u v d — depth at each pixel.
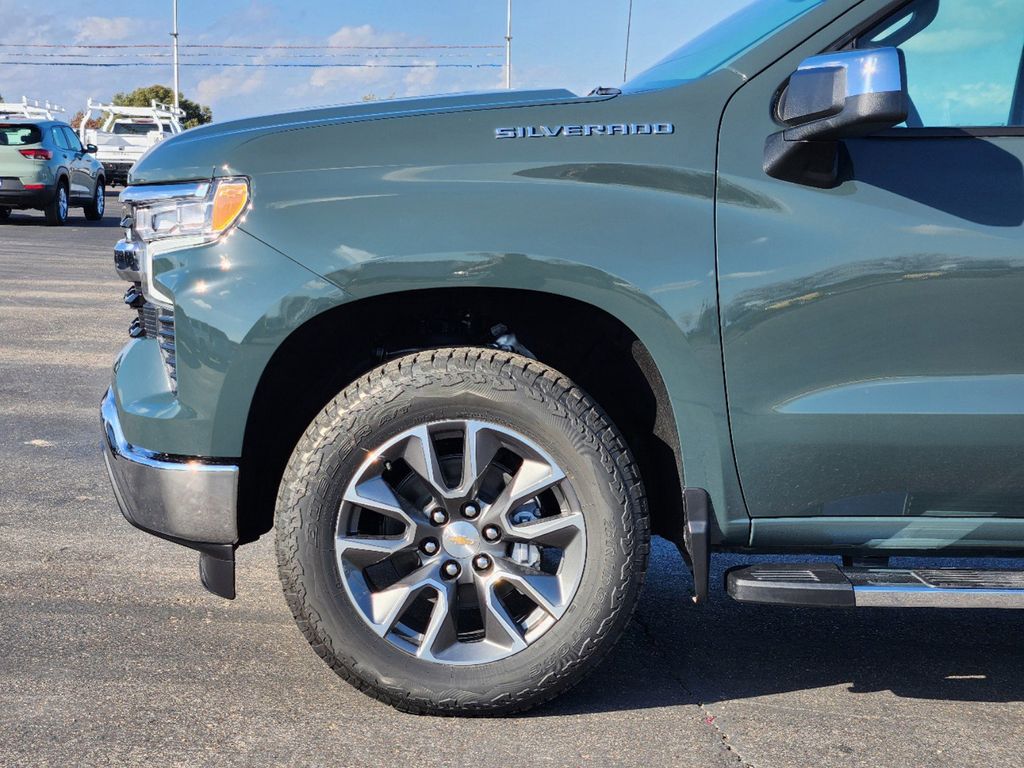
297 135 2.63
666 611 3.58
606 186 2.57
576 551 2.64
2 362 7.43
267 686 2.88
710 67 2.77
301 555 2.61
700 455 2.61
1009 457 2.61
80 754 2.49
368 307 2.77
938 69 2.66
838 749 2.62
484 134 2.61
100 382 6.95
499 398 2.59
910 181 2.57
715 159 2.58
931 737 2.70
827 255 2.54
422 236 2.53
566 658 2.64
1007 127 2.61
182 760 2.48
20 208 18.78
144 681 2.89
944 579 2.59
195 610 3.42
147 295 2.71
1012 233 2.54
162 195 2.63
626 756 2.55
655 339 2.56
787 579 2.58
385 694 2.67
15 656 3.03
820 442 2.59
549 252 2.52
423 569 2.66
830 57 2.38
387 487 2.65
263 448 2.75
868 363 2.57
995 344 2.57
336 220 2.55
